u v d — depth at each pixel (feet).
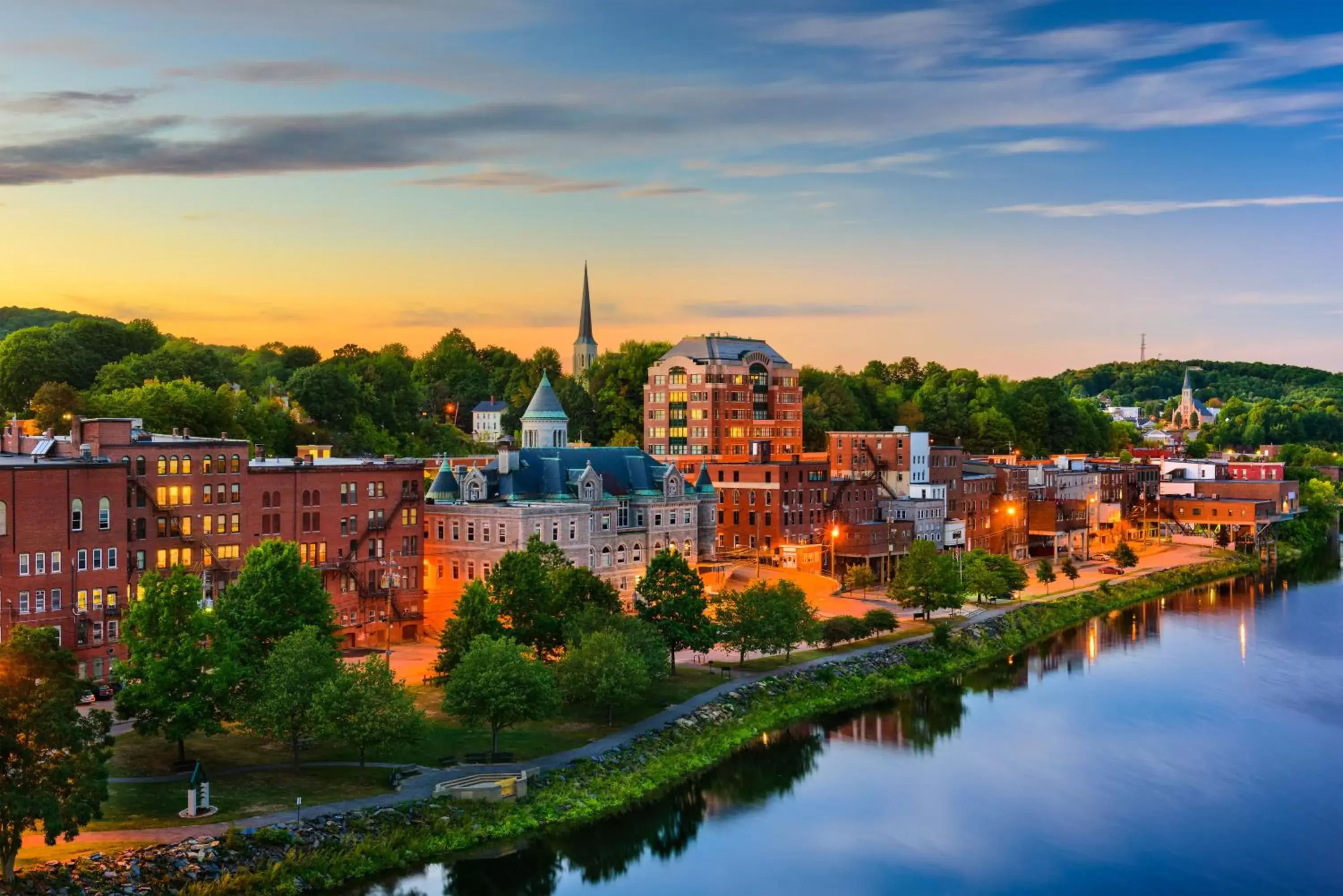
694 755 378.53
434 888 288.92
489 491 533.14
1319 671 519.19
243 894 263.49
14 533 379.14
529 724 385.50
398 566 498.28
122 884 254.27
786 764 389.60
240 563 444.96
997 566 646.33
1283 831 338.34
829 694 461.78
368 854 287.69
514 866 301.84
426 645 489.26
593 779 344.90
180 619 324.60
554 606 419.74
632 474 588.50
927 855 321.52
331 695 310.86
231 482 443.32
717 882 304.09
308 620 369.30
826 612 566.36
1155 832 337.72
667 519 582.76
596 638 383.65
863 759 396.57
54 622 387.55
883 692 477.77
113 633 402.52
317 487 471.62
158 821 284.82
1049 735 423.64
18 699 244.42
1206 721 442.09
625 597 561.43
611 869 310.45
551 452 565.12
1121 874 311.47
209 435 622.54
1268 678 506.89
